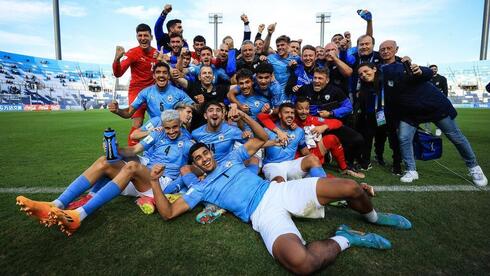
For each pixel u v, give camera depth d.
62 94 35.47
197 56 6.28
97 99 37.62
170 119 3.12
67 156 5.53
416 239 2.25
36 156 5.53
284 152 3.63
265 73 3.89
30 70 33.22
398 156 4.23
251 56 5.06
